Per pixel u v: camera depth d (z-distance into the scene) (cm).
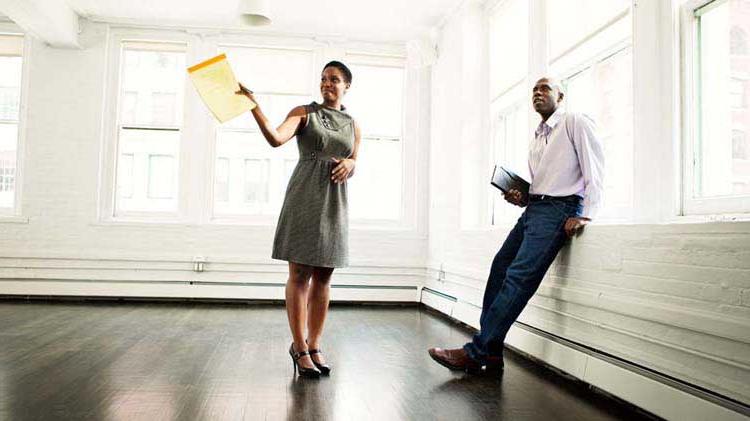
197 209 533
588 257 246
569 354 252
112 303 496
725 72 202
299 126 241
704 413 171
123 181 538
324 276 256
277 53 561
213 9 508
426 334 367
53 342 310
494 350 259
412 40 545
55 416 184
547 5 337
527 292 248
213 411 192
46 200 517
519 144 398
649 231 205
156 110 543
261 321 407
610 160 279
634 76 237
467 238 423
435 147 540
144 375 240
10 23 523
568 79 321
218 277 529
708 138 210
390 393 221
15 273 510
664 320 194
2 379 229
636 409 208
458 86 466
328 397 212
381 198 573
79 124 524
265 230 535
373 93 577
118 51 537
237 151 551
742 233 165
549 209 246
